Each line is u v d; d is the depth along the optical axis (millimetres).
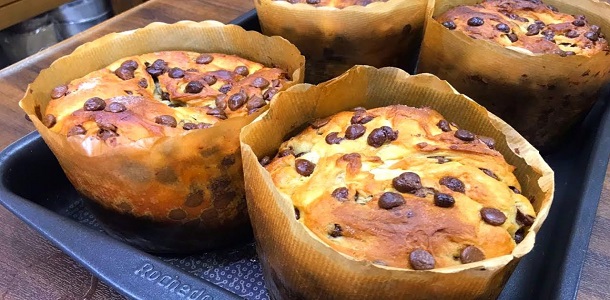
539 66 263
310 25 300
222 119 230
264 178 175
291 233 170
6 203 221
